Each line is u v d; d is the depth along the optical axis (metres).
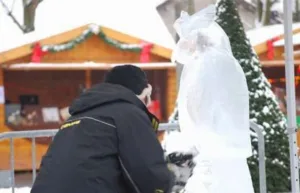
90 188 3.06
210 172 4.20
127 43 12.61
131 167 3.09
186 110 4.40
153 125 3.38
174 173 3.75
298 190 5.09
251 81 7.39
